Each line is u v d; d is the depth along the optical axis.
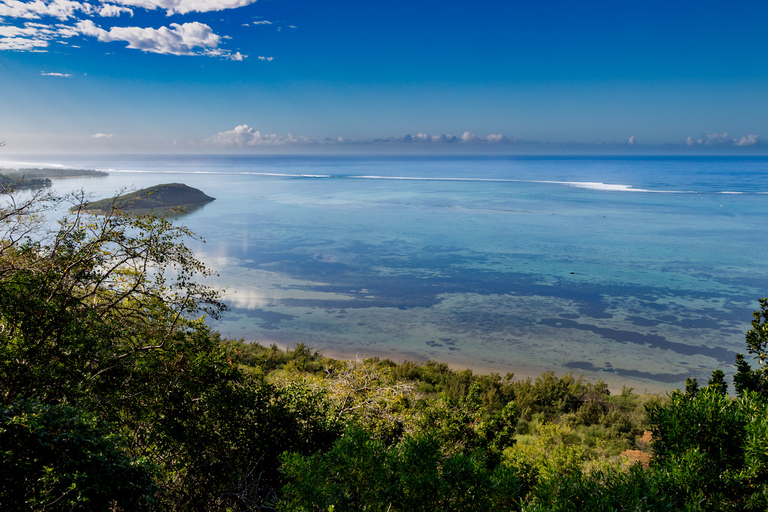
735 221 95.19
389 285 51.59
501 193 167.25
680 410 6.61
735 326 38.56
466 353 33.75
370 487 6.30
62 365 8.22
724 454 6.02
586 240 76.94
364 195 161.75
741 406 6.60
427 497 6.01
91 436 6.44
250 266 60.03
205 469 9.18
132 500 6.61
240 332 37.91
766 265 58.34
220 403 9.70
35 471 5.88
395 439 11.73
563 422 20.78
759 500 5.37
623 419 20.73
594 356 33.06
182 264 10.60
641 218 101.06
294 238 80.19
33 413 6.18
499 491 6.06
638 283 51.28
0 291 7.95
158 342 10.14
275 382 12.62
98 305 9.71
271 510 8.73
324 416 10.88
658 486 5.73
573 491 5.55
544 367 31.38
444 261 63.06
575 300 45.81
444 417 11.77
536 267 59.22
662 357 32.81
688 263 60.12
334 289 50.06
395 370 28.16
